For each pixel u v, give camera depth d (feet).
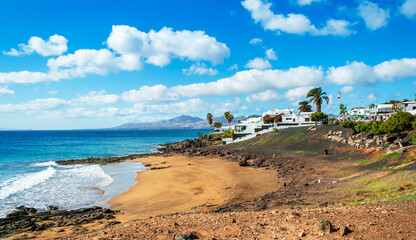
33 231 63.10
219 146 289.74
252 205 68.54
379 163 108.47
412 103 298.97
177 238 33.53
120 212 78.43
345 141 167.02
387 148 123.24
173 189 106.52
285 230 36.19
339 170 111.55
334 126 214.69
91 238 38.40
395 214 38.09
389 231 32.37
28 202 91.35
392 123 123.13
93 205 87.71
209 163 183.21
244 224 40.19
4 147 380.37
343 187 75.15
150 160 219.41
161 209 79.71
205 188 105.70
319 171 116.06
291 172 124.57
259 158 175.52
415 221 34.50
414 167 84.07
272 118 338.34
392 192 56.70
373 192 60.54
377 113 308.40
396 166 96.02
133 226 43.70
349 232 33.42
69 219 71.97
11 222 70.49
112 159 226.17
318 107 284.41
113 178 137.80
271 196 79.41
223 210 65.98
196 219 45.44
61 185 119.34
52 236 58.90
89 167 185.16
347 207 46.29
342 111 284.82
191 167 166.71
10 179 135.13
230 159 193.77
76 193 104.06
